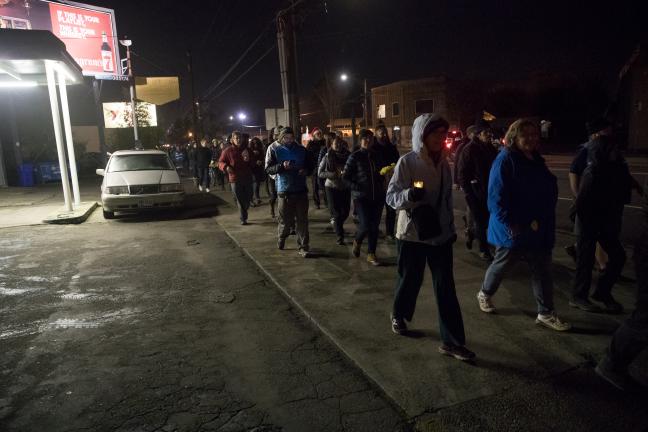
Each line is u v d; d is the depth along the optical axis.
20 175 20.98
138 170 11.49
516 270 5.67
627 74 28.95
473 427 2.89
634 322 3.14
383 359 3.72
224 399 3.30
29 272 6.56
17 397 3.37
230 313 4.90
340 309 4.78
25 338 4.37
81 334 4.44
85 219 10.98
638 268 3.16
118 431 2.96
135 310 5.03
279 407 3.19
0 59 9.19
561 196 11.74
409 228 3.68
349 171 6.17
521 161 3.84
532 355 3.71
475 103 45.66
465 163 6.00
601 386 3.28
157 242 8.36
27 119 25.22
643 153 23.56
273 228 9.11
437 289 3.67
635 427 2.86
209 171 17.38
